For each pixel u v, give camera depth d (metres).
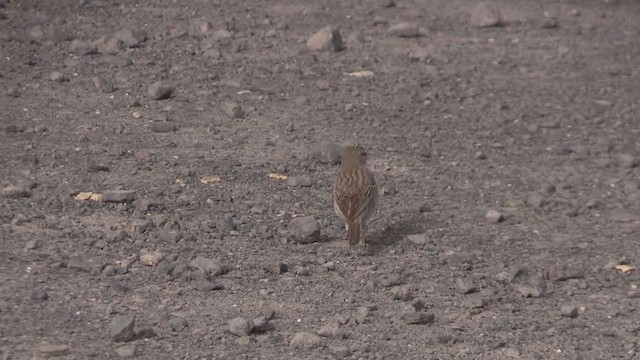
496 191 42.19
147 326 29.61
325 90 52.44
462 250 36.53
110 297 31.41
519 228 38.75
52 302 30.73
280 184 41.38
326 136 46.75
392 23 63.41
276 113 49.06
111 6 63.47
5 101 48.47
